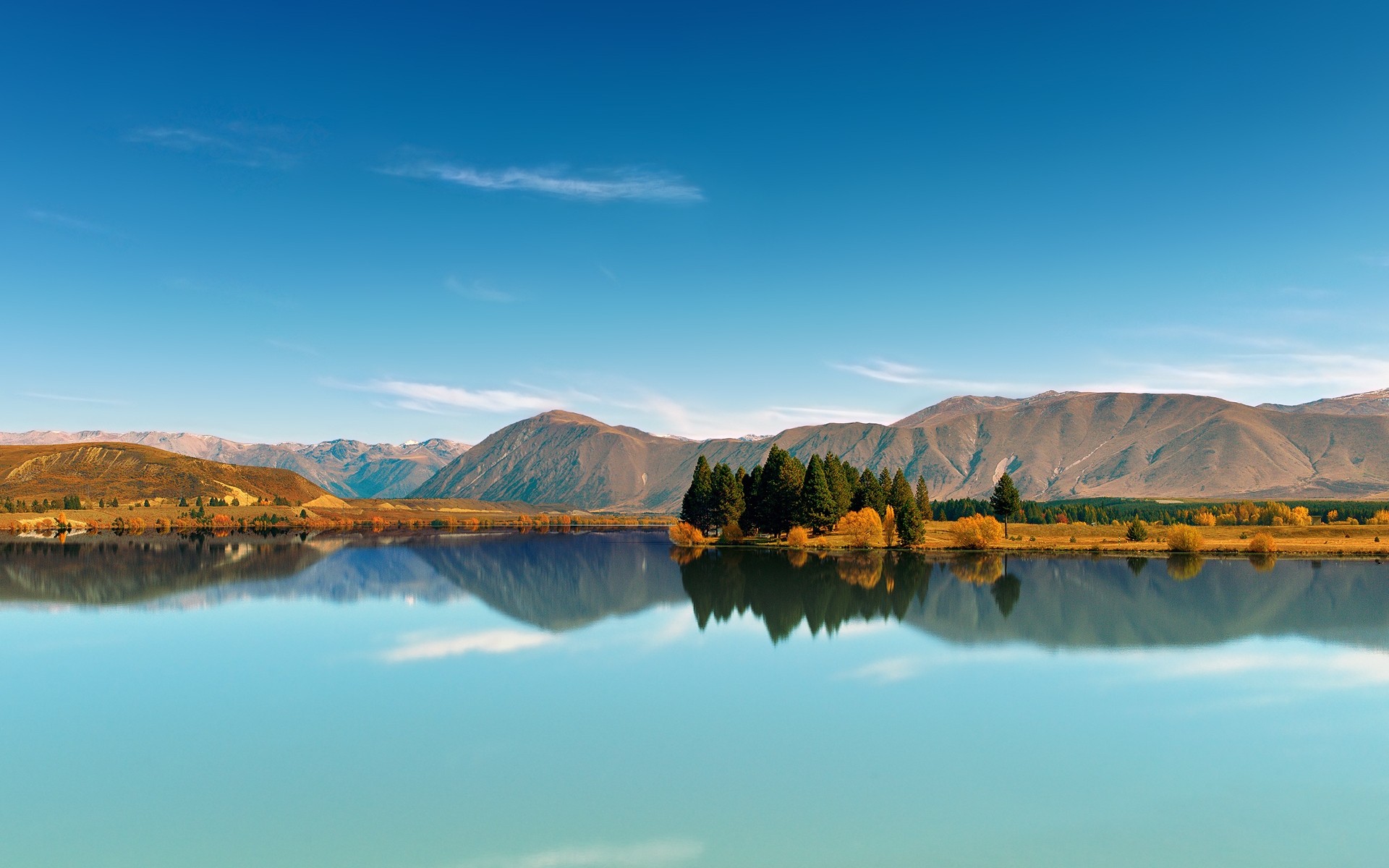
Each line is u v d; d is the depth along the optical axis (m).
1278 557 121.31
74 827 29.34
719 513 169.00
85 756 36.28
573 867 26.41
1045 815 29.83
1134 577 99.00
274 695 45.69
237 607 81.81
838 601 81.62
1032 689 46.38
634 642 61.06
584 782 33.00
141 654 57.22
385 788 32.50
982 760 35.06
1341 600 78.88
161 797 31.88
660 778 33.38
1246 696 44.66
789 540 145.25
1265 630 63.78
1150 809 30.28
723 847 27.64
